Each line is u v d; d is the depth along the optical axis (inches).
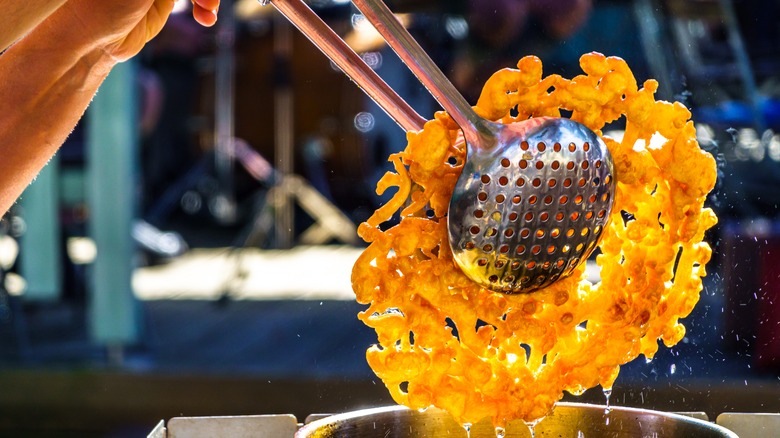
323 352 169.9
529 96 50.3
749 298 157.5
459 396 50.7
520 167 47.7
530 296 50.9
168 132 293.9
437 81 47.2
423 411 57.7
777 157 205.3
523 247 48.6
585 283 54.3
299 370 156.8
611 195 49.7
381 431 57.2
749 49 203.0
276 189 275.3
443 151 48.3
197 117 292.7
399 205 49.5
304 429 52.7
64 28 53.9
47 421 159.3
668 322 54.8
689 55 186.4
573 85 50.7
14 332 188.7
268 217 274.1
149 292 232.4
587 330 54.1
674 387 138.3
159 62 285.1
